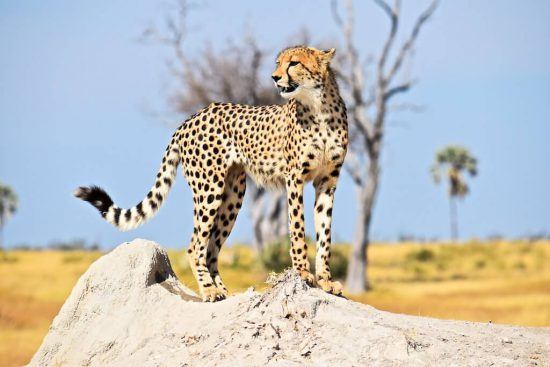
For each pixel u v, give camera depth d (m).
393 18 61.56
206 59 71.75
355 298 52.06
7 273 63.38
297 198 15.52
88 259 78.69
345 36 62.44
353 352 12.70
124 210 17.03
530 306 41.72
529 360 13.00
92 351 15.34
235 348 13.17
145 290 15.91
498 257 85.69
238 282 51.28
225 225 17.05
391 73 61.41
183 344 14.00
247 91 71.31
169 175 17.30
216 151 16.56
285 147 15.76
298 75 15.10
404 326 13.72
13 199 112.56
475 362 12.70
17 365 26.33
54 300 46.38
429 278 71.31
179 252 63.50
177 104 71.81
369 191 60.66
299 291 13.77
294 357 12.76
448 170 123.25
